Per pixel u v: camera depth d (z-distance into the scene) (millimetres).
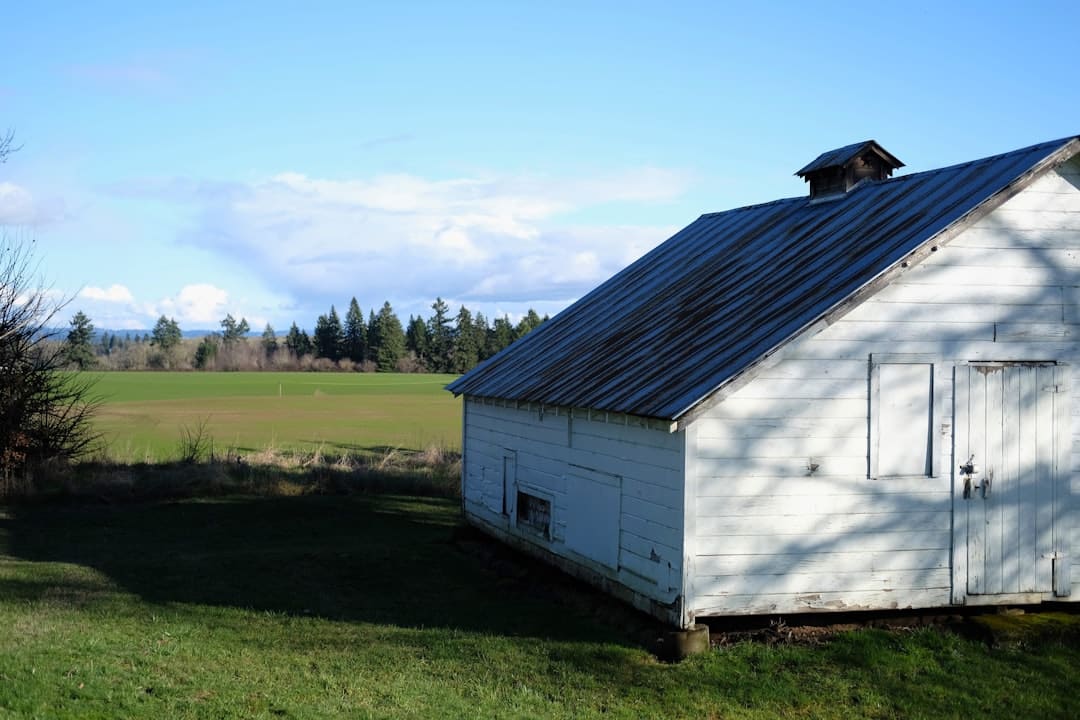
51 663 10062
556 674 10836
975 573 12477
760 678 10633
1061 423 12773
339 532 21016
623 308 18484
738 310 14273
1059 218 12758
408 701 9664
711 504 11773
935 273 12422
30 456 27562
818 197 17656
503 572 16484
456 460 31984
